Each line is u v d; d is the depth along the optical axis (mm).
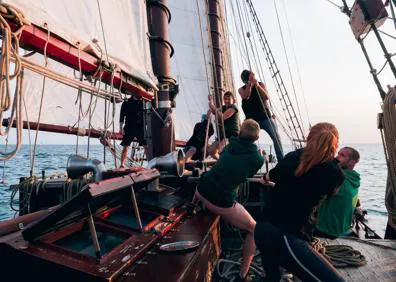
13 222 2367
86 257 1948
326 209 3859
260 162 2850
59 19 2391
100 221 2664
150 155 4418
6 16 1824
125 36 3143
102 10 2816
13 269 1858
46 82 4902
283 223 2082
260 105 5500
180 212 3449
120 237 2564
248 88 5371
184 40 10484
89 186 1951
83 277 1795
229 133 5453
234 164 2811
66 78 2475
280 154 5488
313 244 3244
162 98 4414
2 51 1763
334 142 2094
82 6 2609
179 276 1890
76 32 2473
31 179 4582
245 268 2920
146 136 4473
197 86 10594
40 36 2145
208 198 2885
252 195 4770
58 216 1947
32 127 4859
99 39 2785
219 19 10219
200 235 2738
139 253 2203
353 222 5598
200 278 2480
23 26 1964
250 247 2908
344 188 3816
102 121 6168
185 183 4707
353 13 4152
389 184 3348
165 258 2197
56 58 2467
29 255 1836
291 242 2037
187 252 2312
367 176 32500
